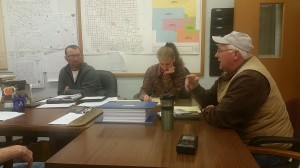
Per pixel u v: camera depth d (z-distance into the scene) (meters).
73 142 1.27
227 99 1.52
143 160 1.05
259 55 3.08
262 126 1.62
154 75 2.77
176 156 1.09
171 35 3.27
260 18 3.04
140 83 3.40
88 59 3.42
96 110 1.94
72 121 1.65
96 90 3.01
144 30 3.30
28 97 2.16
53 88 3.52
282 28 3.01
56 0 3.37
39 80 3.51
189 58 3.28
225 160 1.05
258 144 1.56
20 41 3.48
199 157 1.08
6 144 2.01
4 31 3.49
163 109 1.43
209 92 2.04
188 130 1.44
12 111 2.00
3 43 3.50
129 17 3.30
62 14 3.38
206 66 3.30
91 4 3.32
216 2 3.19
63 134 1.59
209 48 3.26
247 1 2.97
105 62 3.41
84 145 1.23
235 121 1.50
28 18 3.43
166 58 2.66
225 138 1.31
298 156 1.41
